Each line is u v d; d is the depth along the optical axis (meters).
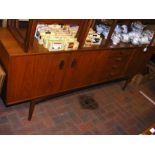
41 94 2.69
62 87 2.87
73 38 2.60
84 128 2.97
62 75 2.70
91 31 2.95
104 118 3.27
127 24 3.65
